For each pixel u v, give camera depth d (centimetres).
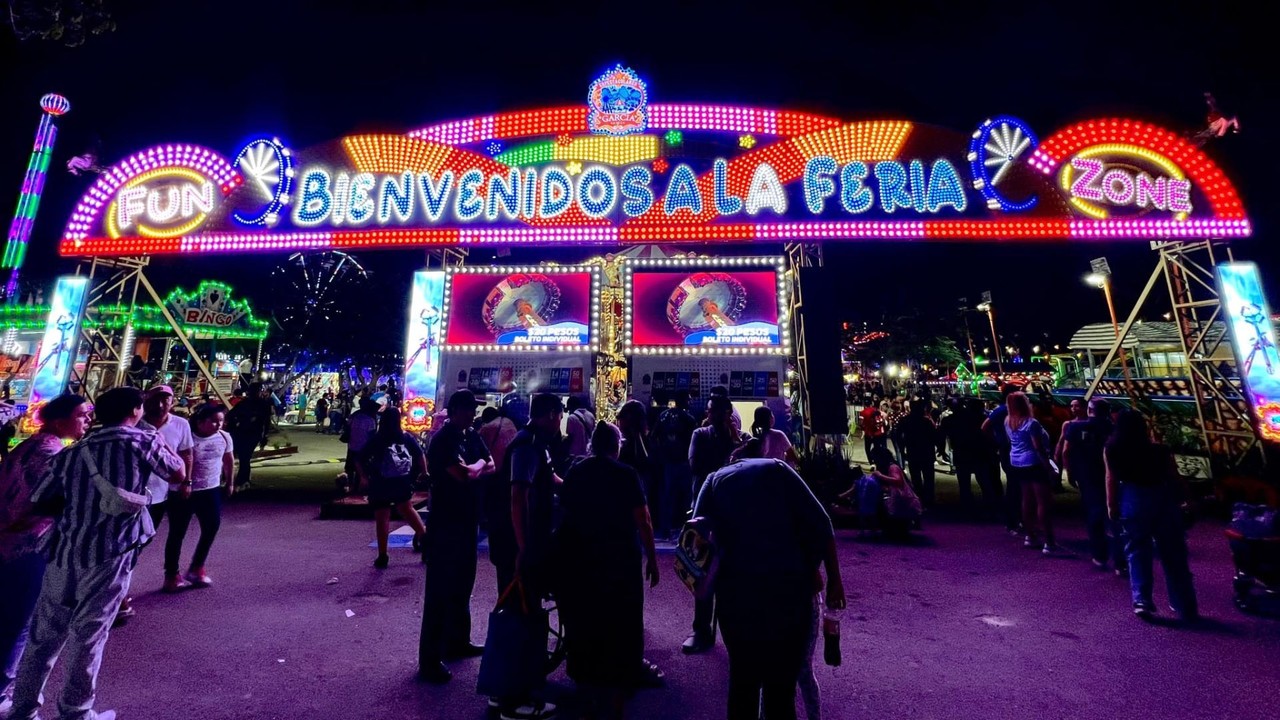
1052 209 902
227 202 998
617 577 298
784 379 944
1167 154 914
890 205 922
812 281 959
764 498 261
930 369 3241
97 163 1034
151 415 459
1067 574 572
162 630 425
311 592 517
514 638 300
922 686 351
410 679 359
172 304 1823
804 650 247
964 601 501
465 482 388
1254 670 368
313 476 1191
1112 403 1227
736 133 1119
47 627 284
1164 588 523
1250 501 789
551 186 980
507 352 991
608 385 1262
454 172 1005
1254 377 854
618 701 288
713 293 973
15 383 1009
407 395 977
